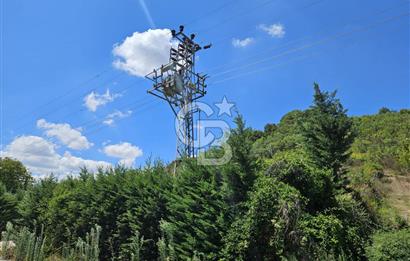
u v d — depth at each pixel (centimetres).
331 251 1005
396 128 3759
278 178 1175
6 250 1673
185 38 2462
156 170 1499
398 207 1429
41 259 1494
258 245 1046
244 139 1159
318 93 1567
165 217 1354
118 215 1546
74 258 1519
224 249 1064
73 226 1839
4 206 2614
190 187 1221
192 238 1149
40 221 2189
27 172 4444
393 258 941
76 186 2006
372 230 1166
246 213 1073
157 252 1336
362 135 3750
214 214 1145
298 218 1043
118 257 1459
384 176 1950
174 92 2350
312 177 1191
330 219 1084
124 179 1603
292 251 1002
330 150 1466
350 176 1712
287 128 3622
